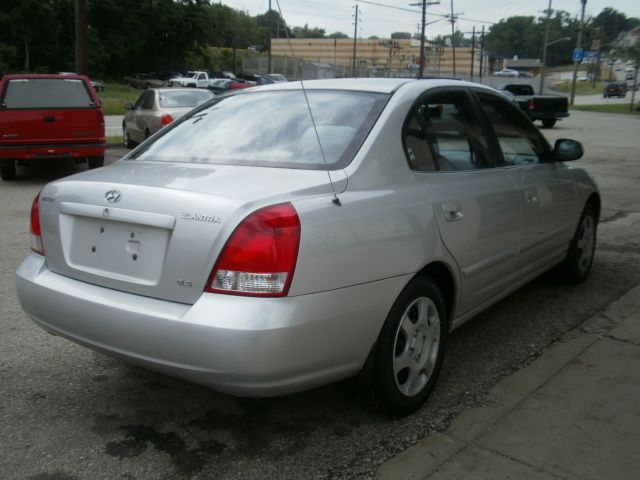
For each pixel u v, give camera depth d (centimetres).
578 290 517
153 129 1384
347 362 275
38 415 314
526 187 407
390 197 296
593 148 1741
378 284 279
